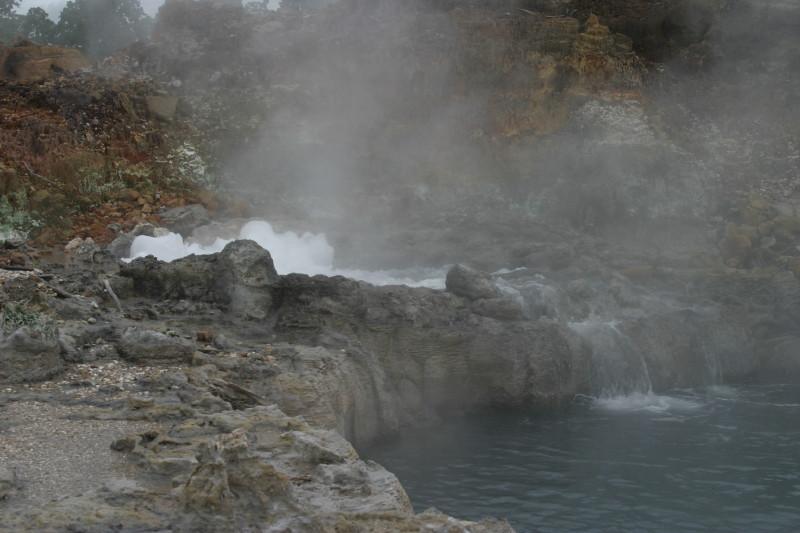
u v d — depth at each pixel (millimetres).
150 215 19891
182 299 14000
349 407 11867
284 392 10469
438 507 10047
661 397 15609
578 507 10125
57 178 20672
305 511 6109
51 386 9234
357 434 12258
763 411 14586
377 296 14266
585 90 26344
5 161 20828
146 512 5953
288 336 13055
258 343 12383
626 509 10062
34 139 21938
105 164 21453
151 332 10703
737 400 15406
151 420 8148
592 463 11734
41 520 5660
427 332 14070
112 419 8141
